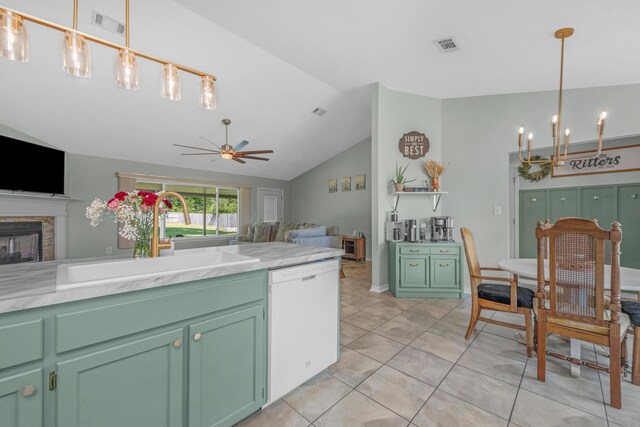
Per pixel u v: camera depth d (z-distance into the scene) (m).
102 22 2.65
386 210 3.78
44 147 4.20
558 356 1.80
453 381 1.75
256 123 5.02
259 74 3.81
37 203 4.19
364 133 6.41
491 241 3.64
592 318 1.59
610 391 1.53
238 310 1.36
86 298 0.93
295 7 2.25
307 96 4.54
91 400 0.96
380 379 1.78
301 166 7.59
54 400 0.89
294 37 2.68
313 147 6.58
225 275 1.30
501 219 3.59
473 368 1.90
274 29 2.57
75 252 4.79
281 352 1.55
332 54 2.95
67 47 1.23
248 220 7.44
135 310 1.04
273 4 2.23
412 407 1.52
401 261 3.48
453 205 3.86
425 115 3.92
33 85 3.29
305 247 2.08
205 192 6.90
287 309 1.58
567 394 1.62
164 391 1.13
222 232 7.20
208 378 1.25
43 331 0.87
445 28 2.39
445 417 1.44
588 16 2.12
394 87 3.72
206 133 5.00
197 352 1.21
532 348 2.05
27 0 2.37
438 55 2.83
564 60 2.73
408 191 3.67
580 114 3.24
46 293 0.88
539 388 1.68
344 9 2.22
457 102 3.88
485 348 2.18
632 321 1.72
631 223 4.02
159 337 1.11
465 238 2.36
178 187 6.46
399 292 3.49
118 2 2.48
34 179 4.05
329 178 7.50
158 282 1.08
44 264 1.35
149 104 3.99
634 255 4.00
